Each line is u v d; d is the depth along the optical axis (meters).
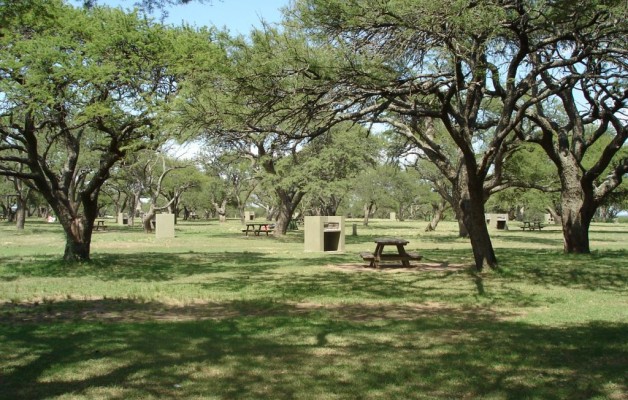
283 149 12.59
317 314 9.18
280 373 5.77
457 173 16.30
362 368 5.93
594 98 18.88
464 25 9.44
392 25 9.73
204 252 23.59
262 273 15.45
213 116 11.03
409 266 16.95
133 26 14.66
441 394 5.14
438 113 12.70
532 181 32.03
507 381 5.50
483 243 15.11
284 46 10.18
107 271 15.65
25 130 15.80
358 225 64.31
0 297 11.02
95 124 15.47
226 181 59.97
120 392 5.16
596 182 33.47
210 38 15.09
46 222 67.69
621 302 10.42
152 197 42.97
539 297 10.97
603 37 11.55
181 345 6.93
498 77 12.03
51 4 12.41
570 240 20.64
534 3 10.41
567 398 5.02
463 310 9.70
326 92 10.75
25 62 13.16
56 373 5.73
